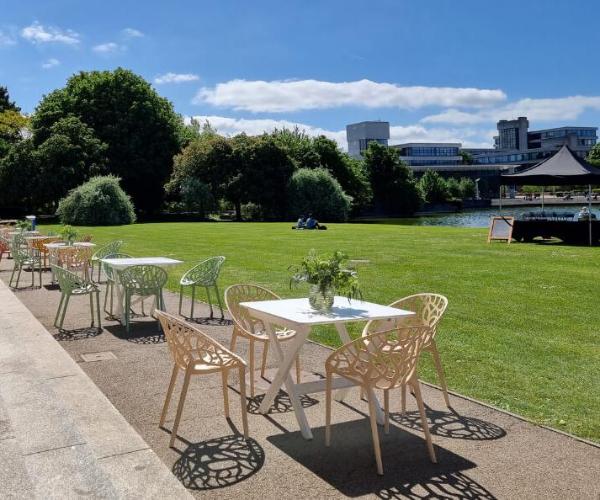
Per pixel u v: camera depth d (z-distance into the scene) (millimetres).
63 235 13422
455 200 83625
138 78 57250
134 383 5984
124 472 3938
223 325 8914
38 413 4984
